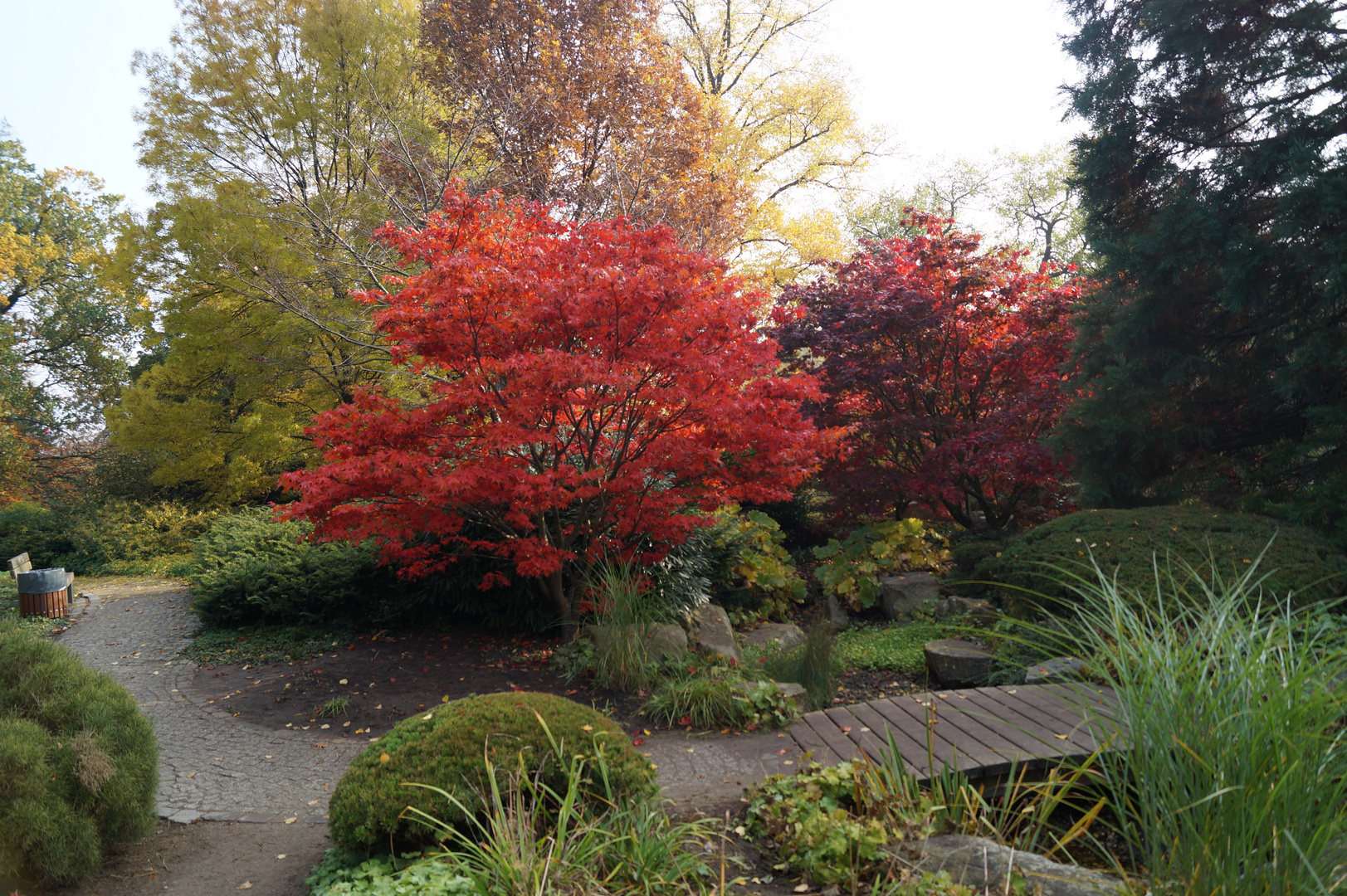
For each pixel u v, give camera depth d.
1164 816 2.56
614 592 7.04
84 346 23.62
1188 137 9.61
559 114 15.07
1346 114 8.24
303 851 4.00
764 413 7.12
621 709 6.08
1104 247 9.65
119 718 4.11
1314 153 7.82
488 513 7.40
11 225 20.95
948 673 6.93
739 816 3.98
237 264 12.75
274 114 13.28
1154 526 7.54
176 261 13.61
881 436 11.16
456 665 7.24
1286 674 2.54
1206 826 2.37
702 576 9.16
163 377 14.87
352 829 3.57
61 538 14.43
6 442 20.86
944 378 11.61
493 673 7.01
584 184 14.44
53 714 3.95
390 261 12.75
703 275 7.22
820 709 6.26
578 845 3.17
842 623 9.53
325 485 6.32
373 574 8.55
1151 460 9.49
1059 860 3.53
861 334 10.81
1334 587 6.53
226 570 8.96
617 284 6.23
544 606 8.18
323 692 6.68
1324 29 8.49
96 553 13.90
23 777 3.57
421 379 12.11
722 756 5.07
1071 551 7.54
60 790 3.69
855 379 11.01
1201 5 8.99
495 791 3.18
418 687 6.71
